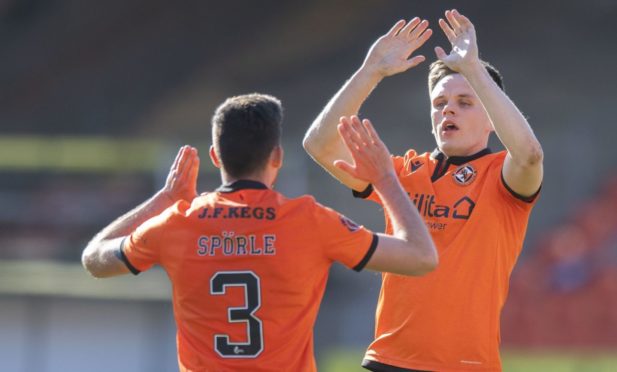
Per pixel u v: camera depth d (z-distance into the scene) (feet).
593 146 255.91
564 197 249.14
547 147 257.14
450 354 52.49
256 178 46.70
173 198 50.78
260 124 46.32
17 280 188.85
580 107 282.56
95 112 353.10
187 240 45.88
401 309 53.52
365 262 45.16
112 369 179.42
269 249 45.14
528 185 51.70
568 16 296.71
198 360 45.34
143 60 353.10
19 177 308.60
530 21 297.53
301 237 45.37
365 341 208.54
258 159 46.39
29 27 363.56
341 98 53.26
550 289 219.00
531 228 244.42
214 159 48.98
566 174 251.80
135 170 306.35
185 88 351.25
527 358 169.78
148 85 353.51
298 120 330.13
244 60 346.54
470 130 54.24
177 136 343.87
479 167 53.98
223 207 45.96
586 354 175.73
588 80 292.40
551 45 295.89
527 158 50.11
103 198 270.26
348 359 181.27
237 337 45.01
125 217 50.21
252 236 45.32
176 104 349.82
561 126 266.57
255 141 46.24
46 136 350.84
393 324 53.83
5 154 330.54
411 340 53.11
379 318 54.65
